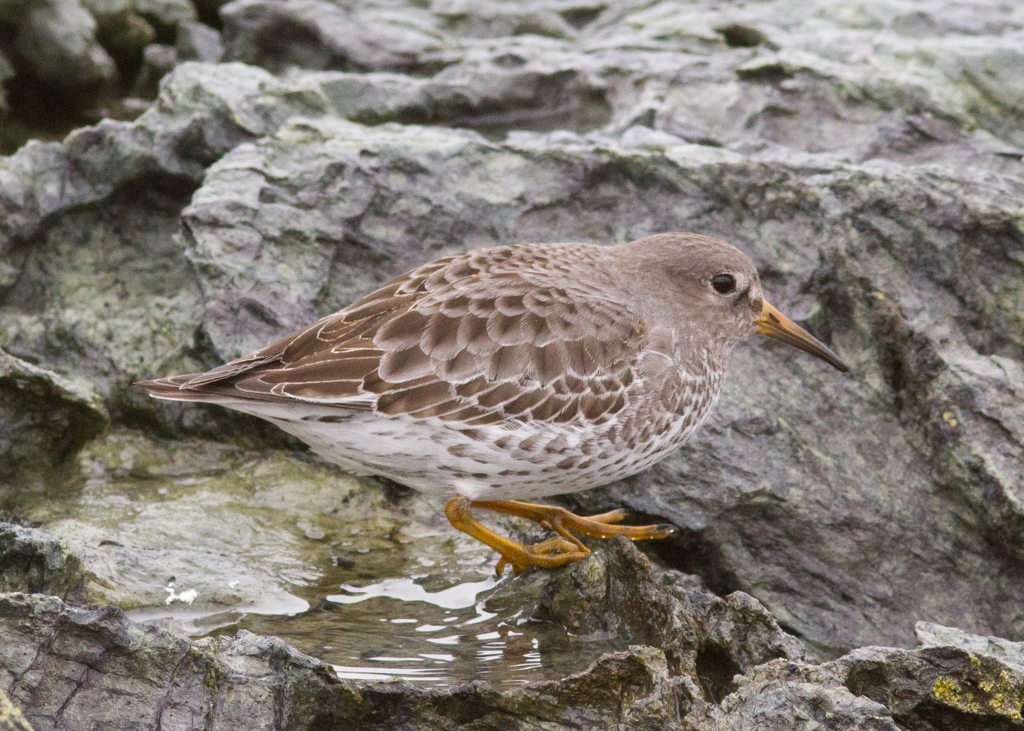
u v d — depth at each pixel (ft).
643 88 58.03
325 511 39.52
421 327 33.40
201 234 42.91
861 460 40.32
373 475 40.14
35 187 47.44
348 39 64.34
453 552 37.81
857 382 41.98
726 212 45.42
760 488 38.99
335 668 30.81
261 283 42.32
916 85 54.49
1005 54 56.29
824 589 38.55
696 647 31.07
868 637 37.63
